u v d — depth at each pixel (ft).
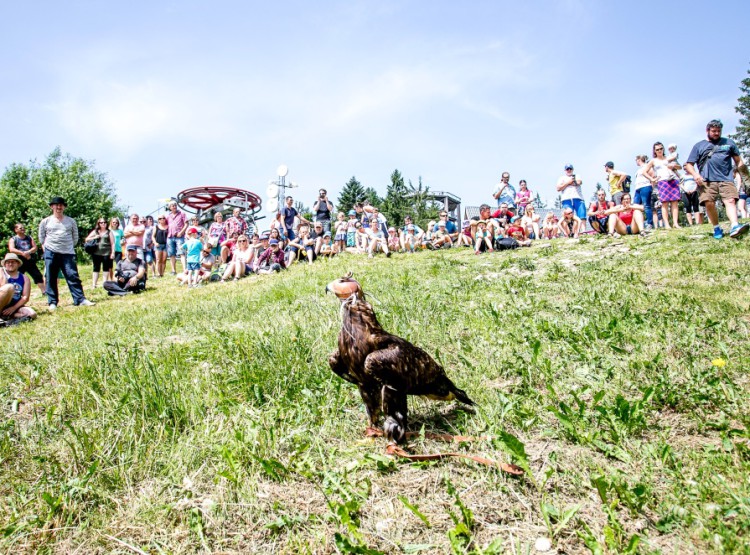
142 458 12.55
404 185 225.15
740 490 9.62
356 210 67.00
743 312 19.97
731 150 34.73
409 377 12.00
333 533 9.71
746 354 15.79
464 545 9.16
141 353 19.90
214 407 15.20
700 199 36.04
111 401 15.64
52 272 42.45
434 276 35.99
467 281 31.81
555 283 29.32
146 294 47.52
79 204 142.72
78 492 11.28
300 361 17.56
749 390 13.60
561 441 12.22
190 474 11.97
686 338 17.22
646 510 9.58
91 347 23.41
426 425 13.78
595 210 53.57
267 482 11.50
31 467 12.80
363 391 13.09
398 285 32.42
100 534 10.18
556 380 15.56
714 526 8.91
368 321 12.39
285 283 40.47
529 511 9.90
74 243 43.80
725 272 26.63
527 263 36.45
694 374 14.17
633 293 24.40
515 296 26.53
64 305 44.06
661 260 31.83
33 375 19.44
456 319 22.67
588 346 17.99
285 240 60.08
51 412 15.01
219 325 26.35
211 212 101.76
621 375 15.34
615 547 8.52
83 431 13.37
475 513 9.96
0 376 19.85
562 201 55.72
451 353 18.78
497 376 16.57
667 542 8.79
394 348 12.00
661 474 10.59
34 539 10.18
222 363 18.84
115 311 38.06
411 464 11.68
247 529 10.12
